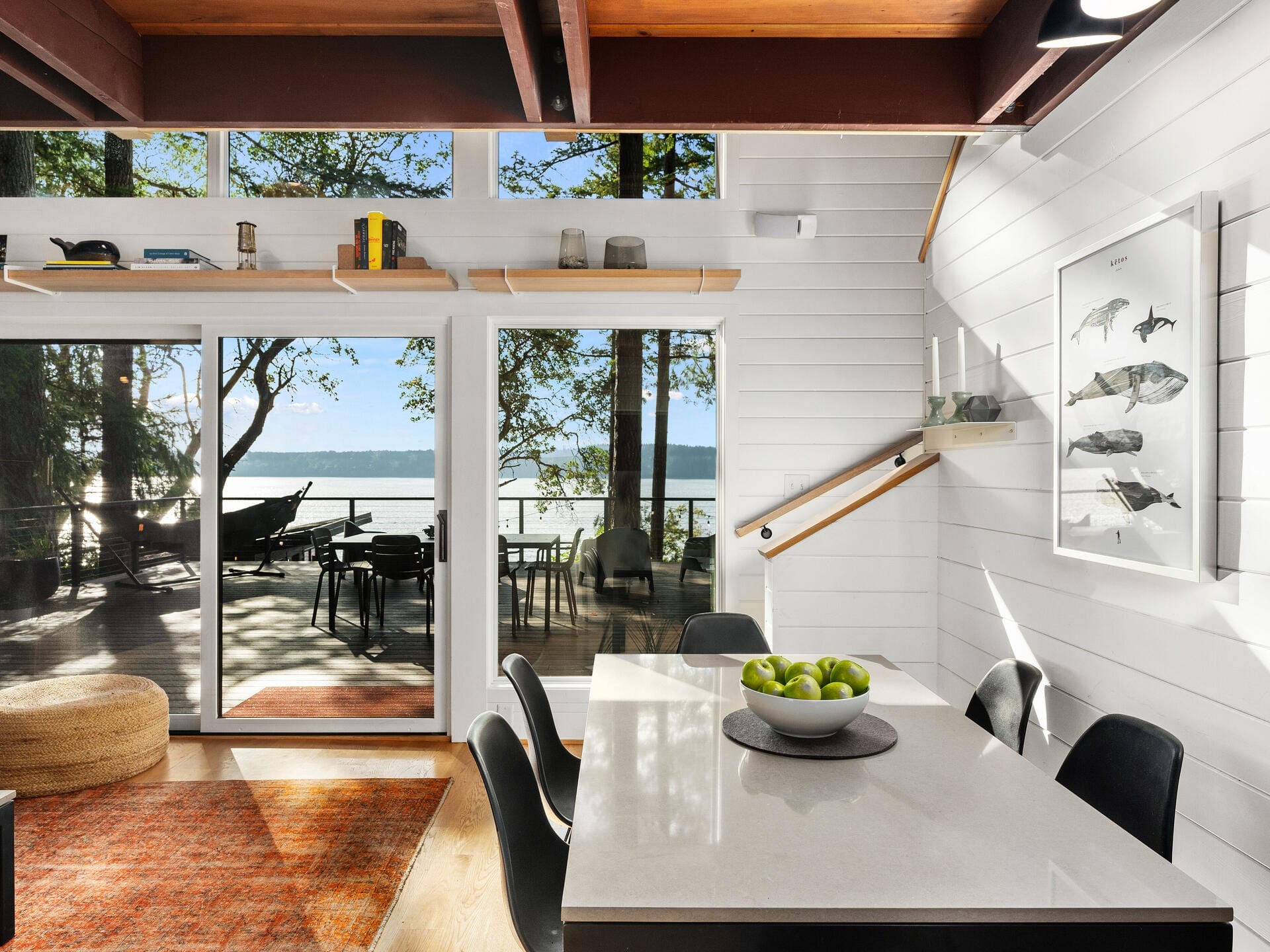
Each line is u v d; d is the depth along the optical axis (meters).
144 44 2.60
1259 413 1.77
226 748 3.81
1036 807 1.47
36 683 3.64
